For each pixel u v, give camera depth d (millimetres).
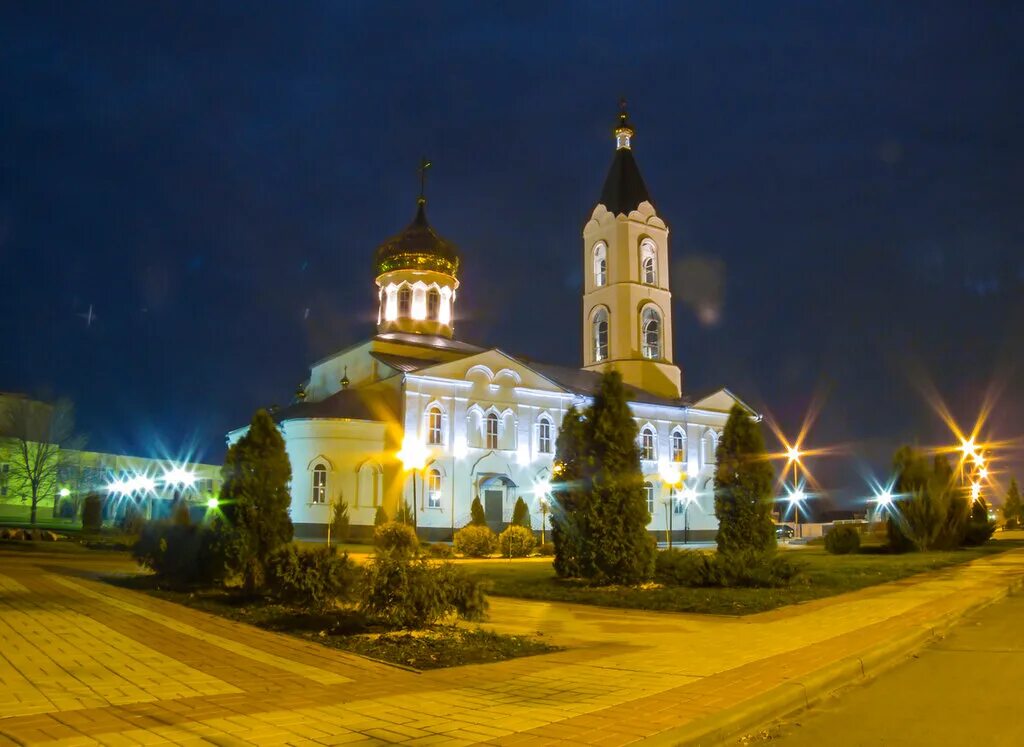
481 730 7414
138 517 41344
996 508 96062
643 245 68125
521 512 51344
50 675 9680
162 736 7062
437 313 62000
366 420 49969
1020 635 14758
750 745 7762
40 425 63438
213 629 13859
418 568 14023
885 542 46156
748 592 20500
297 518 48250
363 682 9609
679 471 62844
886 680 10820
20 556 33406
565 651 12141
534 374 56469
